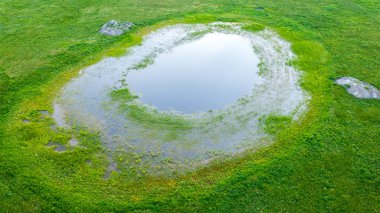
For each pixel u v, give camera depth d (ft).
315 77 72.43
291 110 63.72
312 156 53.11
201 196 47.29
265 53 81.82
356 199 46.55
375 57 78.95
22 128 58.75
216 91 69.31
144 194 47.93
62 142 56.44
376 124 59.36
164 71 75.51
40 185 48.37
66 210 45.16
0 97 65.82
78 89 69.41
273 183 48.80
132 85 70.85
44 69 74.74
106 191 48.24
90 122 61.00
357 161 52.19
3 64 75.97
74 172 51.01
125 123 60.80
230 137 57.88
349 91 67.36
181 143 56.75
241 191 47.80
